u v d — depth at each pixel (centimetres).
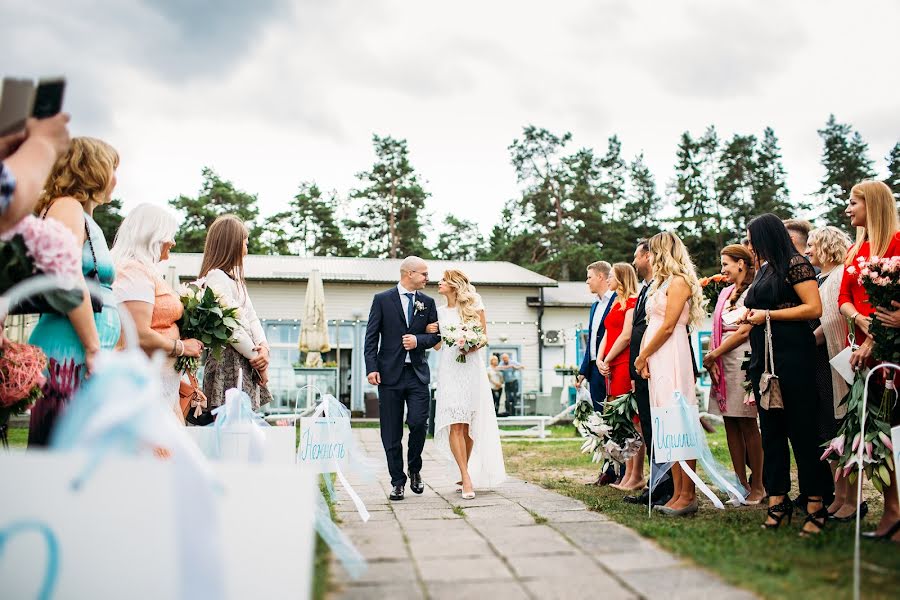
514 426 1548
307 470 167
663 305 449
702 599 240
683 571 280
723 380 499
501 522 400
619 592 251
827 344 421
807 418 362
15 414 269
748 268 505
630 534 357
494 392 1552
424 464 789
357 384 2167
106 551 154
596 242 5069
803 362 365
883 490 340
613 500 495
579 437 1198
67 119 247
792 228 519
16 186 227
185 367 385
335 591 255
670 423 426
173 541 156
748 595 244
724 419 508
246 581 161
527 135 5266
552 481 618
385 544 339
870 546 308
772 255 381
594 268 636
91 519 154
